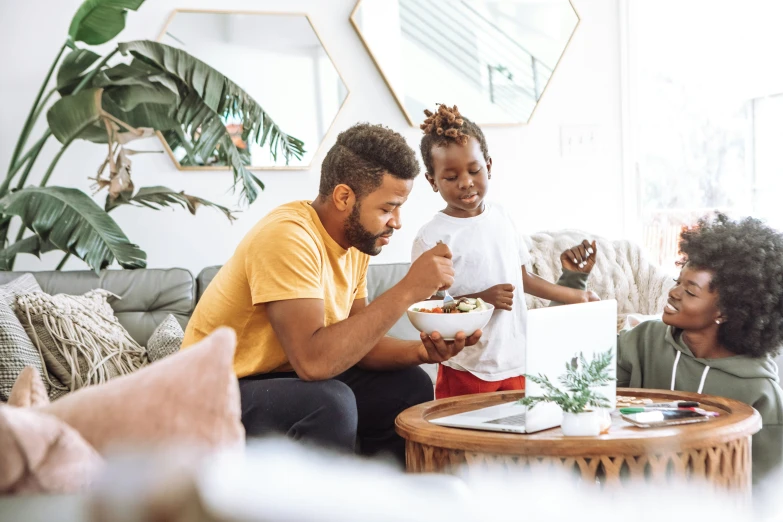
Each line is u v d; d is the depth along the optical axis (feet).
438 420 4.94
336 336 5.53
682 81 12.78
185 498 1.26
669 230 12.85
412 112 11.46
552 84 12.22
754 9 12.07
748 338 5.83
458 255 7.41
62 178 10.07
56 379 7.18
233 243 10.69
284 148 10.44
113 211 10.21
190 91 9.59
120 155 9.29
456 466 4.45
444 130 7.28
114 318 8.09
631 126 12.60
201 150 9.64
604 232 12.53
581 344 4.80
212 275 9.14
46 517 1.63
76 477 1.86
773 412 5.69
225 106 9.76
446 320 5.68
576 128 12.32
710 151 12.63
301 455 1.44
